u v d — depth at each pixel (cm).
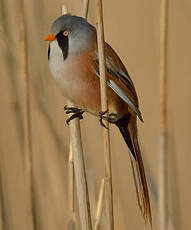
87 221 620
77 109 688
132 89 694
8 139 809
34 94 793
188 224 904
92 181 737
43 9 838
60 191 780
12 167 808
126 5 989
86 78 655
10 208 802
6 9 810
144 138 966
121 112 694
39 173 795
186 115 991
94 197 726
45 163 788
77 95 664
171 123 819
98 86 661
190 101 996
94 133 833
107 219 579
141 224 866
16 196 811
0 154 774
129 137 699
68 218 687
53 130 791
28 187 667
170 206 801
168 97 1000
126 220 816
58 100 855
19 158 805
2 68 807
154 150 958
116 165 828
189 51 1022
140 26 973
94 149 828
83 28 653
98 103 671
